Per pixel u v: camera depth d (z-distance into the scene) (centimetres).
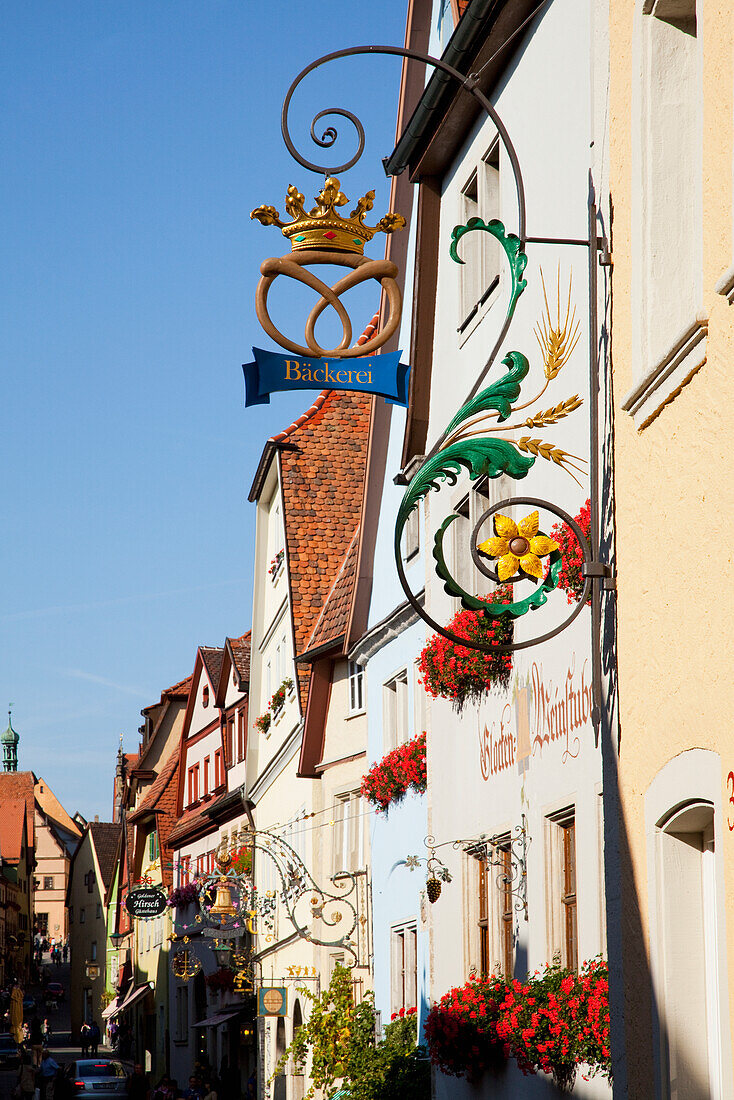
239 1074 3475
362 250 947
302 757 2433
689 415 683
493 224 832
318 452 2786
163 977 4769
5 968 10238
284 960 2784
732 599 625
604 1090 962
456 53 1318
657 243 749
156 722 5703
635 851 747
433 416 1538
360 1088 1750
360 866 2234
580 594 1044
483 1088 1241
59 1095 3753
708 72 649
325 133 897
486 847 1302
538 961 1139
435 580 1505
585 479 1045
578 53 1113
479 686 1322
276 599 2988
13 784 12469
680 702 687
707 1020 694
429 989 1598
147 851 5222
